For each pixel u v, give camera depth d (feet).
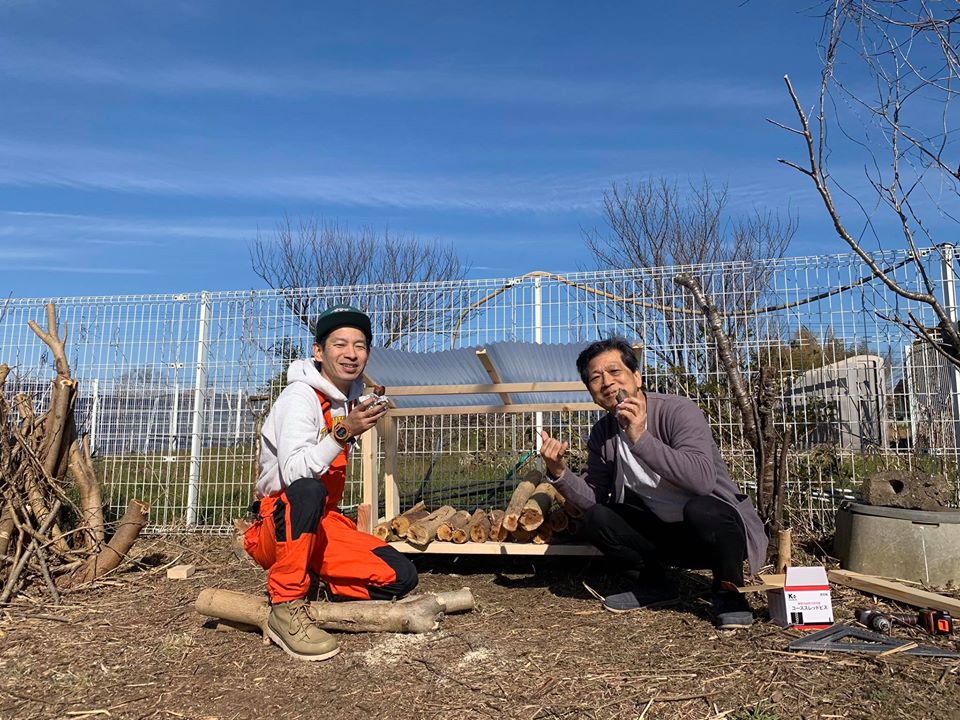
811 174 10.55
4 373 16.98
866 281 16.89
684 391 17.75
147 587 14.80
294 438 10.49
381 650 10.21
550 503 14.57
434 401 16.78
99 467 21.06
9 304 21.95
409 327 19.69
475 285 19.33
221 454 20.75
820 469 16.75
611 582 14.06
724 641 10.14
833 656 9.46
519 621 11.44
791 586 10.62
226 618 11.22
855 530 13.82
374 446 15.70
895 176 10.60
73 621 12.43
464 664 9.55
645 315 18.16
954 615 11.00
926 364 16.60
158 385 21.21
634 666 9.30
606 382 11.25
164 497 20.74
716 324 15.39
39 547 14.64
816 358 17.19
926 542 13.01
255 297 21.07
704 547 10.68
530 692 8.64
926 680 8.70
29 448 15.80
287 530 10.23
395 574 11.47
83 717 8.59
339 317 11.19
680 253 48.08
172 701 8.91
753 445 15.06
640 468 11.33
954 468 16.38
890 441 16.67
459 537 14.69
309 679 9.36
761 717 7.78
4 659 10.57
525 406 16.30
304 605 10.36
